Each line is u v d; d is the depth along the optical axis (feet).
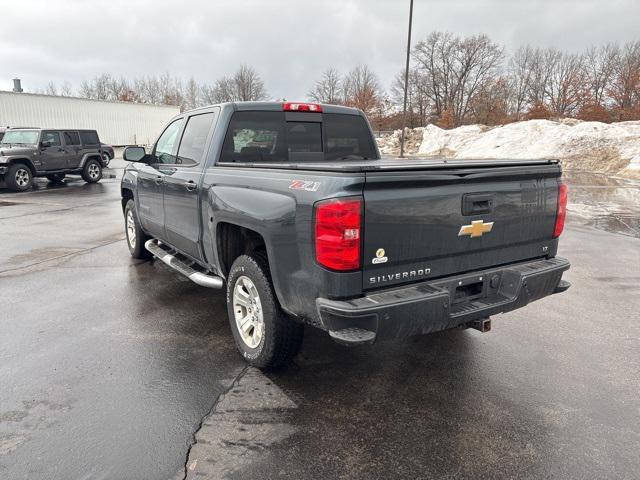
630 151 68.69
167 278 18.10
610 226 30.22
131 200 20.07
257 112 13.39
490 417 9.15
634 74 172.35
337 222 7.80
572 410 9.42
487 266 9.93
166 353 11.75
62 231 27.50
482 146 91.04
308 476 7.45
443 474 7.55
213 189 11.59
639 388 10.31
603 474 7.57
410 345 12.44
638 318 14.52
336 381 10.49
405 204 8.38
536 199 10.42
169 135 16.38
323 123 14.71
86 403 9.43
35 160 48.60
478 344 12.55
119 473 7.43
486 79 223.30
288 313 9.58
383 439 8.43
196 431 8.58
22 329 13.12
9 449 7.96
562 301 16.08
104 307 14.94
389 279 8.50
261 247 10.85
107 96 267.18
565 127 80.74
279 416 9.10
